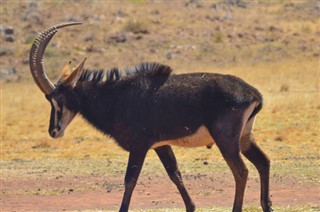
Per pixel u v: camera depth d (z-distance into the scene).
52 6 190.38
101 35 174.25
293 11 192.50
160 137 42.22
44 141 85.56
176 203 53.69
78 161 74.31
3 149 83.06
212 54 164.38
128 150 43.00
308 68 144.88
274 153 74.88
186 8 193.62
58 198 57.16
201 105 41.53
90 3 193.00
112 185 61.69
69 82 44.06
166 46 170.00
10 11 186.75
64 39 171.38
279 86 124.81
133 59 163.75
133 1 196.50
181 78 42.44
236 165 40.88
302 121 92.94
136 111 42.44
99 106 43.62
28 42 172.12
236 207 40.84
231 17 186.50
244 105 41.06
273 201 52.75
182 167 68.12
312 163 68.50
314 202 52.00
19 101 115.69
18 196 58.25
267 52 164.00
